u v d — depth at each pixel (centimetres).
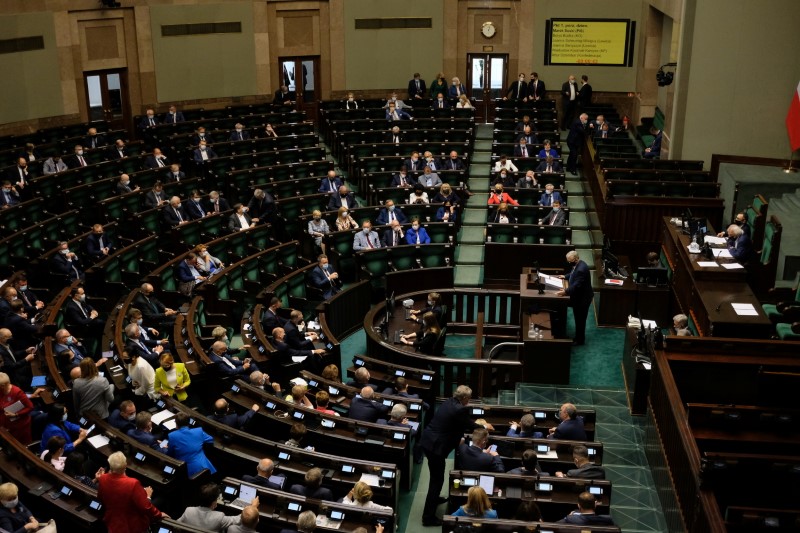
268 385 1208
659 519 995
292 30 2730
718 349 1121
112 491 847
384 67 2800
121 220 1869
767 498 904
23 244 1680
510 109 2517
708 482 855
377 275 1683
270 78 2738
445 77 2808
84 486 891
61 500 893
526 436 1038
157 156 2156
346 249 1756
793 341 1109
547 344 1301
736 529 808
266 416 1084
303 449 988
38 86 2350
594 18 2686
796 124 1920
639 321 1348
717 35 1923
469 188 2148
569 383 1329
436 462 981
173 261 1600
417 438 1123
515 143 2233
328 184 2019
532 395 1286
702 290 1338
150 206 1905
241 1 2638
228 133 2355
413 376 1251
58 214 1866
